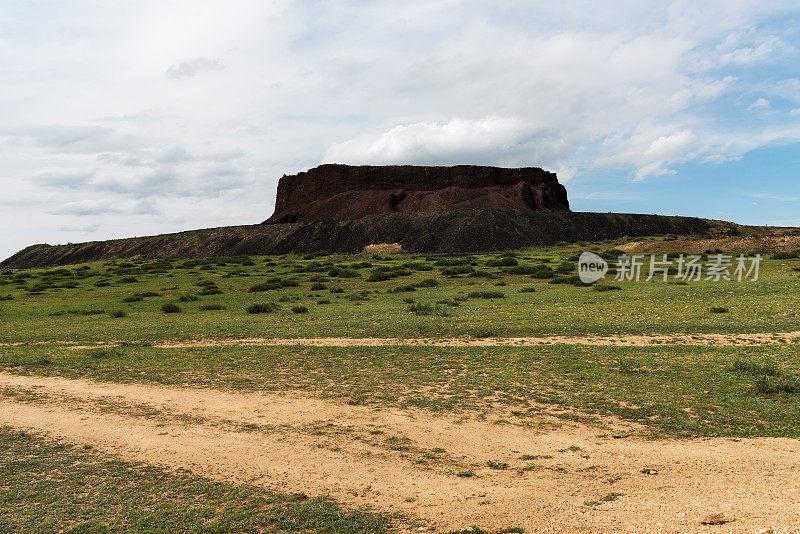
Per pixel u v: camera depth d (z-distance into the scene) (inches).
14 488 346.9
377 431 467.2
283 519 293.7
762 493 298.8
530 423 481.7
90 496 332.8
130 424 500.4
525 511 297.0
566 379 642.8
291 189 7701.8
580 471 363.6
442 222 5280.5
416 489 338.3
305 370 740.0
